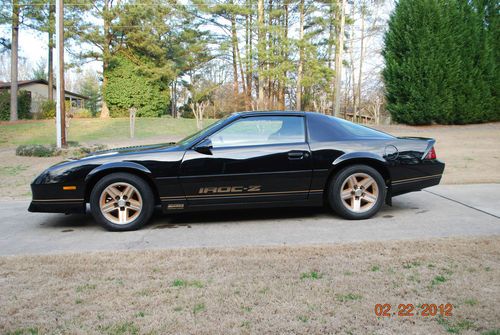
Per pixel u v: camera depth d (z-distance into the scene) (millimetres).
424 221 4539
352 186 4711
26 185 8070
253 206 4656
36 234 4496
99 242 4094
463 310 2332
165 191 4496
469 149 11430
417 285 2688
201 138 4629
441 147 12078
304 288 2682
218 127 4676
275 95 36125
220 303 2492
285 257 3309
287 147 4586
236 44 32844
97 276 2992
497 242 3521
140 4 25797
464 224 4332
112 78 27422
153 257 3398
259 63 29594
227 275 2945
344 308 2396
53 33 25141
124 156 4527
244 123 4711
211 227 4594
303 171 4578
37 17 25266
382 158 4668
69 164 4516
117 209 4543
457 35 18891
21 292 2725
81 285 2824
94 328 2229
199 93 35500
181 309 2430
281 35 26969
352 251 3406
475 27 19203
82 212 4605
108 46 26562
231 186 4543
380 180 4691
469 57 19172
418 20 18734
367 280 2785
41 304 2535
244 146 4590
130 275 2996
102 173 4523
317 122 4789
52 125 22328
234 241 3977
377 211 4738
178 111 43562
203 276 2941
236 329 2184
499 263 3039
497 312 2299
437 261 3115
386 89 20766
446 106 18625
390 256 3258
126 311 2422
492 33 19688
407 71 18812
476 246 3426
